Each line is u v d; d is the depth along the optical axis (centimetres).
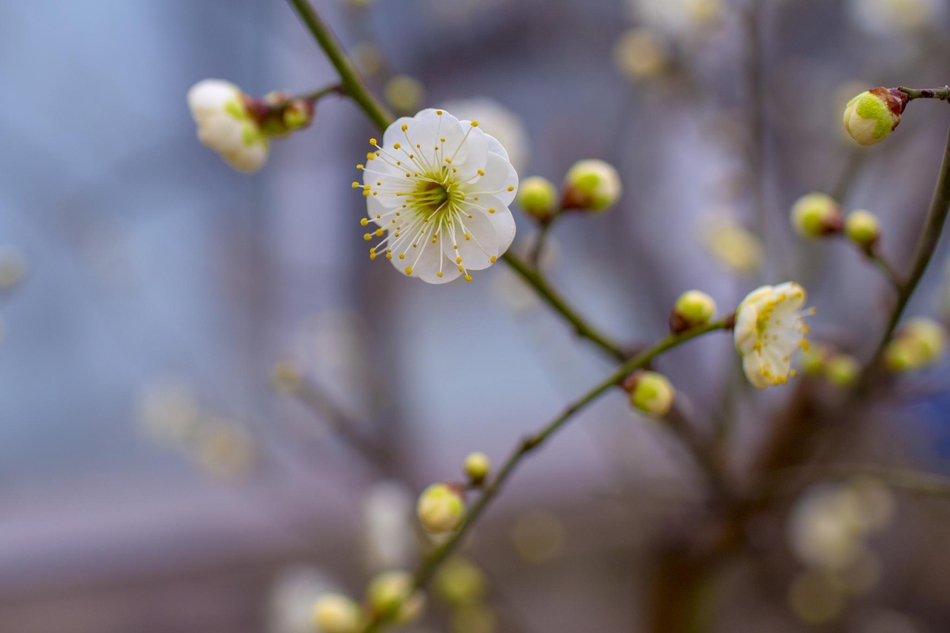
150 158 70
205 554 79
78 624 73
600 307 70
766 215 47
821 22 57
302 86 69
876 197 48
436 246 38
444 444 105
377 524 47
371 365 62
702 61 50
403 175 38
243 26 70
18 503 86
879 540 72
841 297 50
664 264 57
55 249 77
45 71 69
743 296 46
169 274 78
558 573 78
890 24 50
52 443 91
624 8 63
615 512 82
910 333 42
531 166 67
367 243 67
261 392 64
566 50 65
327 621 41
